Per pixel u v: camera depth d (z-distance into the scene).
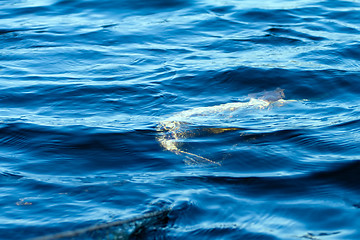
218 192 7.84
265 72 13.90
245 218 7.10
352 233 6.64
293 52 15.80
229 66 14.44
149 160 9.17
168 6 21.14
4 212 7.32
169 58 15.56
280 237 6.61
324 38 17.16
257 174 8.49
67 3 21.59
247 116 11.29
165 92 12.89
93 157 9.36
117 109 11.90
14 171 8.77
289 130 10.36
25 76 14.12
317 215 7.14
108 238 6.42
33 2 21.92
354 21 18.95
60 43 17.05
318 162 8.85
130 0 21.75
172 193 7.79
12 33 18.08
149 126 10.79
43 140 10.09
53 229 6.84
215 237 6.62
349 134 10.08
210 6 21.03
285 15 19.72
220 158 9.16
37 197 7.78
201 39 17.34
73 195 7.82
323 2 21.39
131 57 15.68
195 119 11.12
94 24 19.06
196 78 13.77
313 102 12.26
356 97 12.48
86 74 14.27
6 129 10.61
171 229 6.74
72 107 12.01
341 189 7.88
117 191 7.89
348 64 14.76
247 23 18.91
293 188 7.95
